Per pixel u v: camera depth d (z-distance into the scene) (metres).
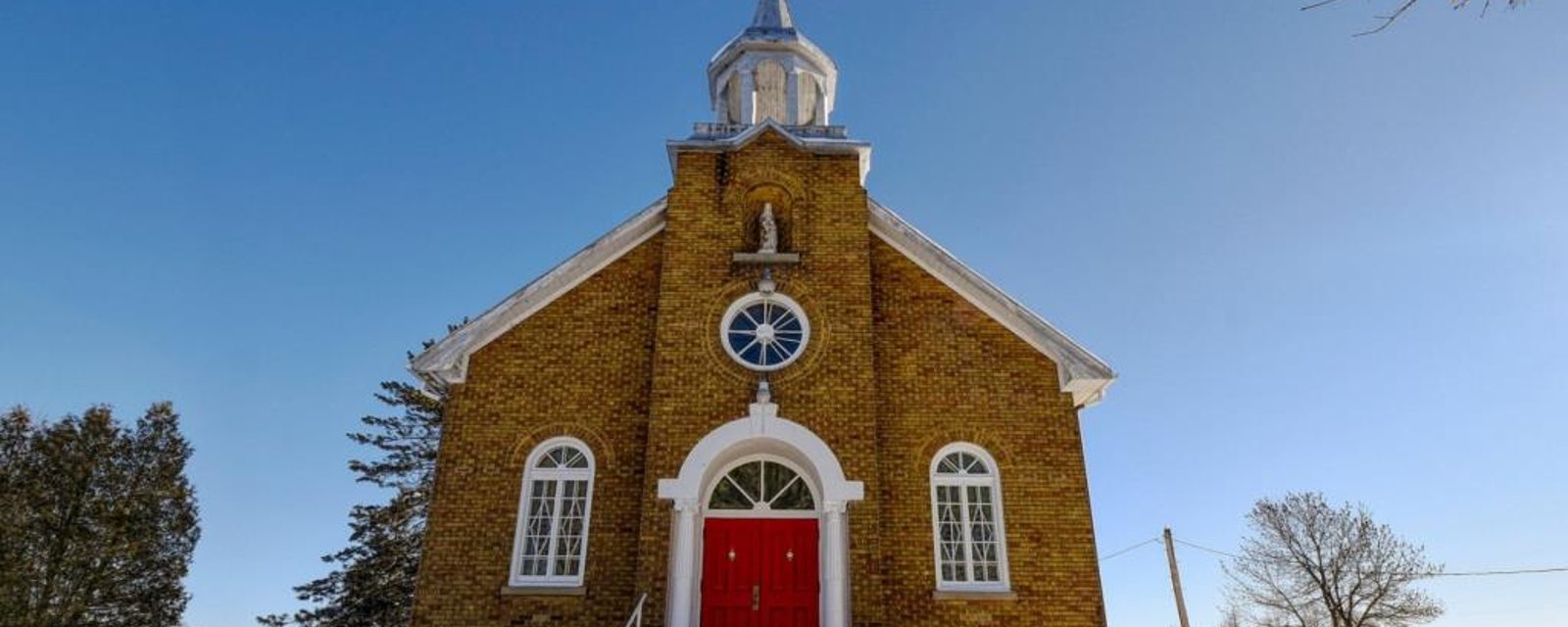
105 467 36.69
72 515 35.34
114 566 35.28
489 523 14.26
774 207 17.23
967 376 15.53
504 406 15.20
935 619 13.77
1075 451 14.98
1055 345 15.58
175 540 37.56
